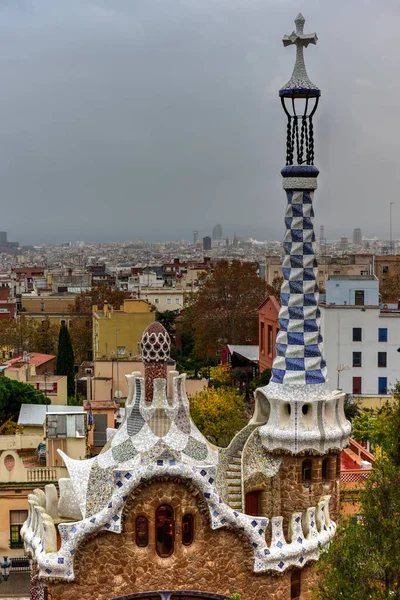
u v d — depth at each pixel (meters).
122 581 31.78
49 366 116.31
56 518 36.44
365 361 93.00
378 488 29.83
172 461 31.62
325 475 36.09
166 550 32.16
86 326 159.62
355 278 96.94
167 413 33.59
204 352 136.12
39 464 52.66
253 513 36.09
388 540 28.69
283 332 36.47
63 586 31.69
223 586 32.38
